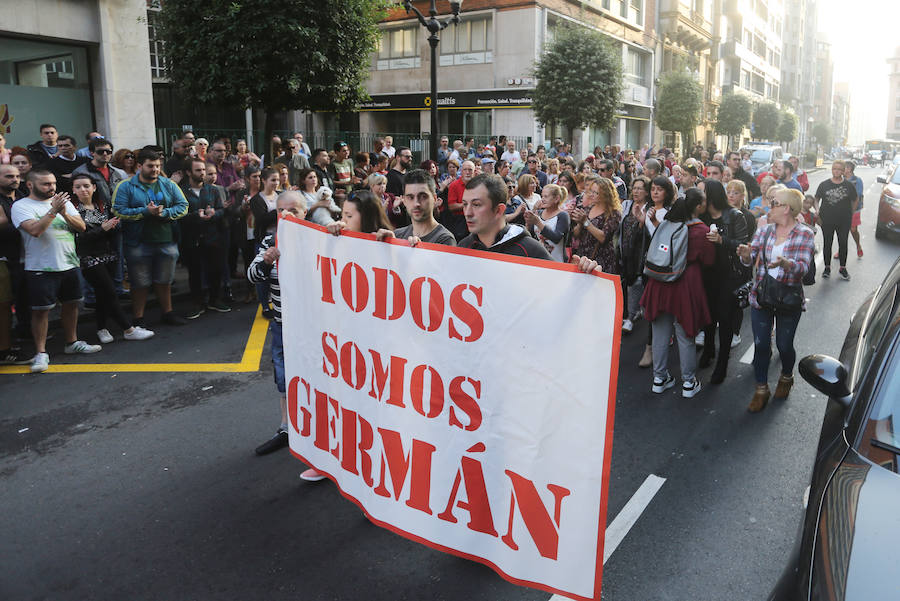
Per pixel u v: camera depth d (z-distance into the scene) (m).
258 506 3.81
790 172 9.27
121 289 8.26
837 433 2.59
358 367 3.33
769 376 5.95
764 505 3.81
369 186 6.82
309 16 10.12
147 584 3.12
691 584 3.13
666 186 5.34
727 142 52.72
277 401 5.34
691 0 39.56
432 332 2.97
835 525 2.13
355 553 3.37
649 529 3.58
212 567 3.25
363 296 3.25
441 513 3.01
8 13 10.13
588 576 2.57
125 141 11.91
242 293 9.02
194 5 10.20
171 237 7.35
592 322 2.49
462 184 8.24
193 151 9.13
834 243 13.66
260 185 8.41
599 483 2.51
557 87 19.77
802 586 2.03
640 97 34.78
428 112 28.94
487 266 2.75
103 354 6.47
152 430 4.80
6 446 4.55
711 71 47.56
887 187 14.13
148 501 3.86
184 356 6.43
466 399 2.88
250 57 9.93
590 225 6.38
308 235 3.56
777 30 72.38
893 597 1.83
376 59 30.23
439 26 11.91
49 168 7.77
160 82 20.00
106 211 6.97
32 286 5.91
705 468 4.25
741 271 5.61
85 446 4.55
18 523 3.63
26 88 10.73
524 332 2.66
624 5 32.06
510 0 25.67
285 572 3.21
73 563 3.28
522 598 3.01
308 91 10.64
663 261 5.17
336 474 3.57
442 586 3.11
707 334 6.11
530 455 2.69
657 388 5.55
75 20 11.03
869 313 3.85
